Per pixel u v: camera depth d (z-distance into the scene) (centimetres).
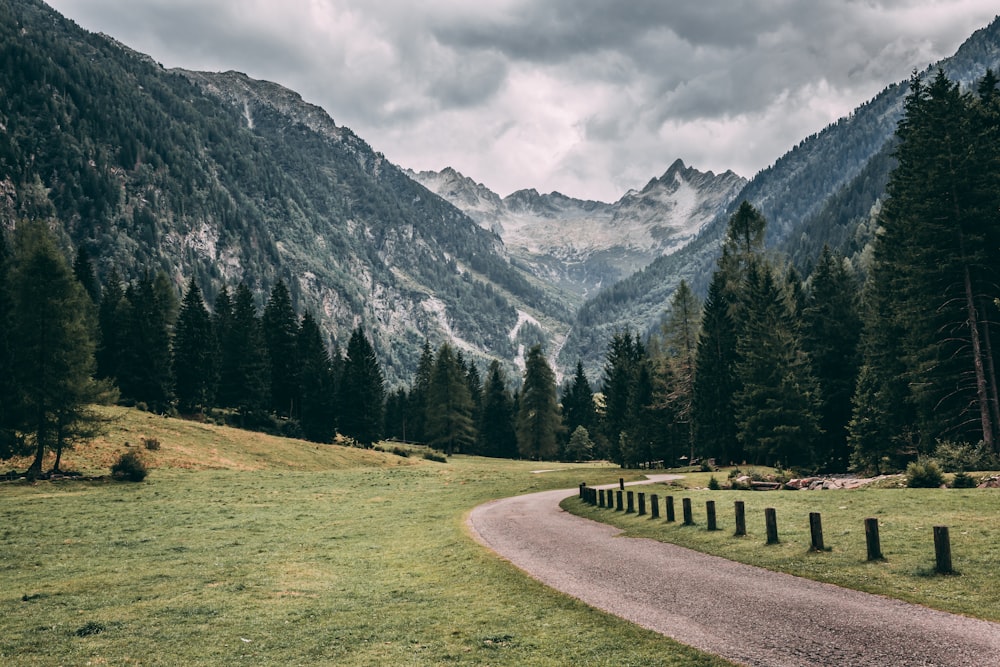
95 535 2933
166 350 8738
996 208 3638
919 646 1075
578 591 1570
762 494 3228
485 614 1421
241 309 9788
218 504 4150
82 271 10956
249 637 1319
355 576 1927
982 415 3625
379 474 6825
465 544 2348
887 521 2108
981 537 1770
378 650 1209
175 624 1427
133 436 6619
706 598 1443
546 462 10431
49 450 5588
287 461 7338
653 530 2439
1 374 4988
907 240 4147
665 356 7812
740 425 5797
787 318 6231
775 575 1630
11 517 3484
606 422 8938
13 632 1398
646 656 1099
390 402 13738
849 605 1328
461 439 11275
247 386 9500
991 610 1235
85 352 5050
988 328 3828
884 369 4741
